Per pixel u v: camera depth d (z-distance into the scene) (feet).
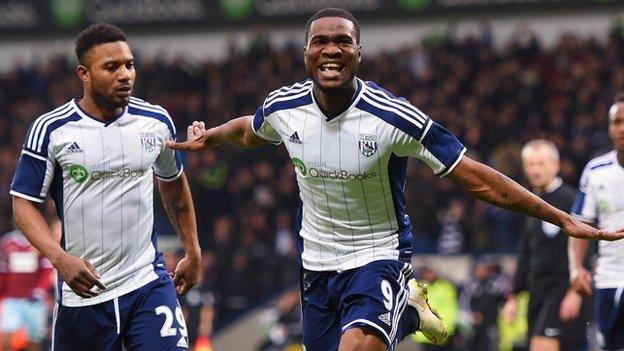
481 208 137.69
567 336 73.46
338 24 43.21
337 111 44.19
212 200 156.25
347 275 46.29
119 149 47.98
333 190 45.34
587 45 183.83
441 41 189.98
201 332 104.73
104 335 48.85
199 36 215.10
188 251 51.65
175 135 50.19
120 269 48.57
